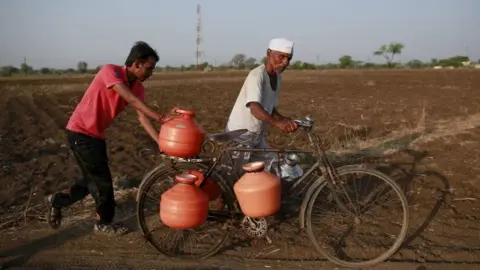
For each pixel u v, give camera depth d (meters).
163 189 4.45
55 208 4.40
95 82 4.17
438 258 4.08
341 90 20.84
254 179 3.83
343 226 4.54
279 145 8.05
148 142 8.76
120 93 4.04
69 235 4.53
